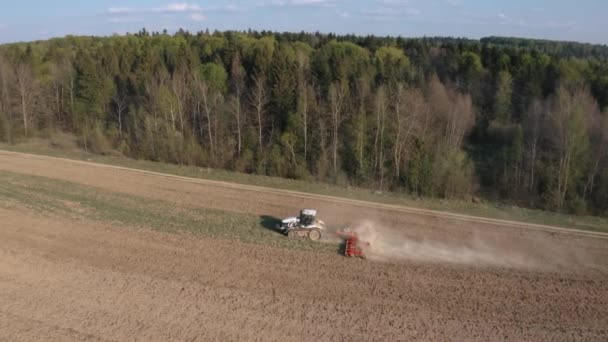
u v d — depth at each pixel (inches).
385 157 2014.0
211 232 1200.8
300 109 2149.4
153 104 2428.6
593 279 991.6
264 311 820.6
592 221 1476.4
